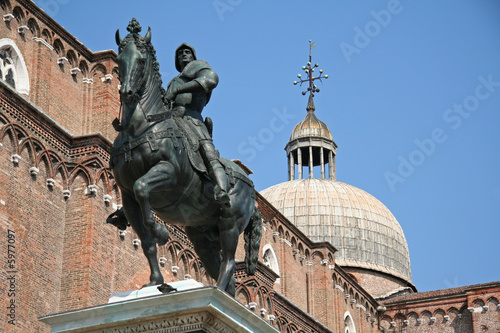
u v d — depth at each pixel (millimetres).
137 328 16969
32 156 39031
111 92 47844
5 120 37719
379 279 88500
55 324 17375
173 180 18344
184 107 19781
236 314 17391
